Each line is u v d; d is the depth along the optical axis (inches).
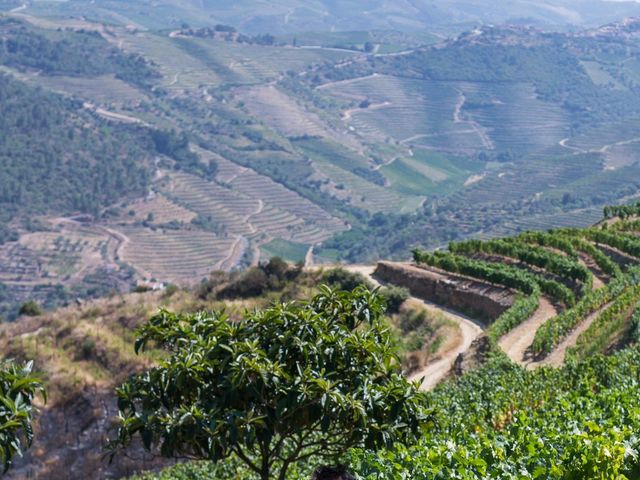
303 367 559.8
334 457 596.4
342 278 2861.7
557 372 1401.3
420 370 2037.4
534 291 2321.6
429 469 593.0
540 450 627.2
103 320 2714.1
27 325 2763.3
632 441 607.8
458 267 2694.4
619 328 1742.1
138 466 1936.5
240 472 1258.0
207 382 554.9
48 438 2123.5
